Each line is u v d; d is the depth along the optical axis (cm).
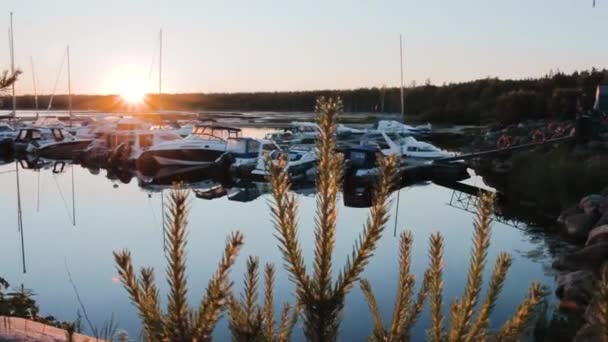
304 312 182
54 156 3447
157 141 3134
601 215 1536
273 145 2691
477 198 196
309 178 2277
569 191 1953
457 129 5103
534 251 1375
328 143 178
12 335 430
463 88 6588
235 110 10950
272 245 1391
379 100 7612
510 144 3259
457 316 189
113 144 3209
